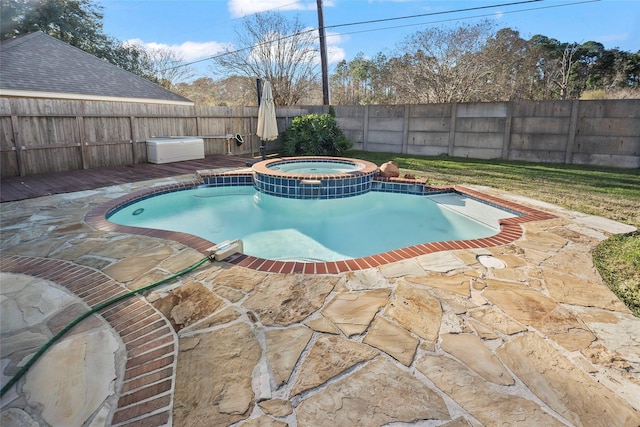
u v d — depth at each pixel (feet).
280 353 6.96
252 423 5.41
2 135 23.12
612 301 8.96
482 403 5.81
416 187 23.24
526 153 33.42
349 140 43.32
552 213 16.81
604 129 29.27
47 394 5.98
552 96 66.28
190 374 6.41
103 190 21.03
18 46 37.11
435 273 10.39
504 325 7.89
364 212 20.81
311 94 72.43
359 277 10.08
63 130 26.14
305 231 17.84
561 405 5.78
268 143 43.04
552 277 10.23
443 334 7.55
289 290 9.32
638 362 6.77
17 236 13.21
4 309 8.45
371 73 82.94
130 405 5.75
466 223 19.40
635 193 20.76
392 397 5.91
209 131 37.29
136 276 10.03
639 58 65.51
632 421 5.49
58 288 9.41
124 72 44.19
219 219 19.40
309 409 5.68
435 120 38.04
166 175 25.98
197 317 8.14
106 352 7.01
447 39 55.67
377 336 7.47
